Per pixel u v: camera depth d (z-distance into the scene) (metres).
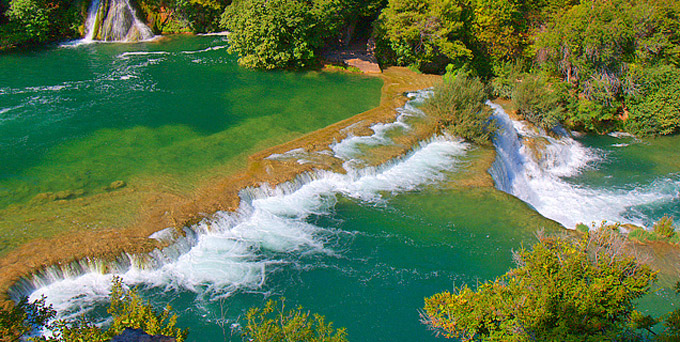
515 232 26.12
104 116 36.62
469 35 51.12
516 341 13.37
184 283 21.77
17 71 45.16
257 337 13.98
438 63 51.88
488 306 14.58
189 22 62.38
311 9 48.50
